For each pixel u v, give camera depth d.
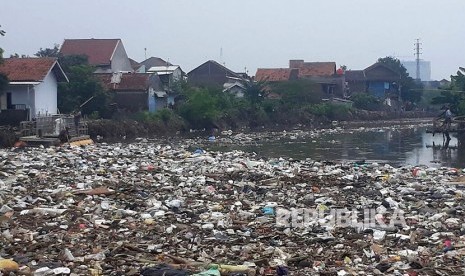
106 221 15.07
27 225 14.41
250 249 12.48
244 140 50.12
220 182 22.44
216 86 69.44
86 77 51.06
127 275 10.44
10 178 22.22
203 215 16.33
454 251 12.47
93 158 29.66
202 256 11.94
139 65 77.50
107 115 52.16
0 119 41.75
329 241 13.44
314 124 75.62
